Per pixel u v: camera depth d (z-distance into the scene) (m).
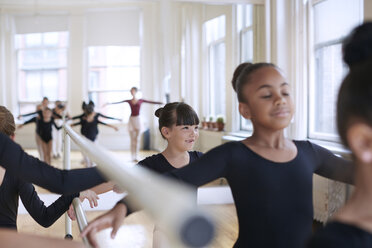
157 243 1.40
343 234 0.44
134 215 3.99
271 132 0.88
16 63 11.12
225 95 5.57
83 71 10.95
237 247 0.91
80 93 11.00
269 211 0.85
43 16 10.97
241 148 0.89
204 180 0.87
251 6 5.20
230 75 5.54
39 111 7.91
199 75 6.37
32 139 10.95
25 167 0.88
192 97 6.49
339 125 0.45
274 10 4.51
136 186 0.34
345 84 0.44
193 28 6.54
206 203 4.38
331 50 3.93
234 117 5.39
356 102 0.42
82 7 10.80
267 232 0.85
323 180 3.29
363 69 0.43
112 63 10.84
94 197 1.30
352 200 0.48
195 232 0.24
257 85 0.87
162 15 8.08
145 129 10.09
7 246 0.41
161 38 8.73
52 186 0.91
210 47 6.20
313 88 4.22
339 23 3.82
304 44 4.25
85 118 7.48
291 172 0.87
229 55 5.58
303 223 0.86
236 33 5.49
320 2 4.10
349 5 3.67
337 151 2.98
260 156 0.87
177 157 1.62
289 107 0.87
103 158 0.55
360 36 0.51
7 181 1.31
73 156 9.49
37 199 1.35
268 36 4.55
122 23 10.67
